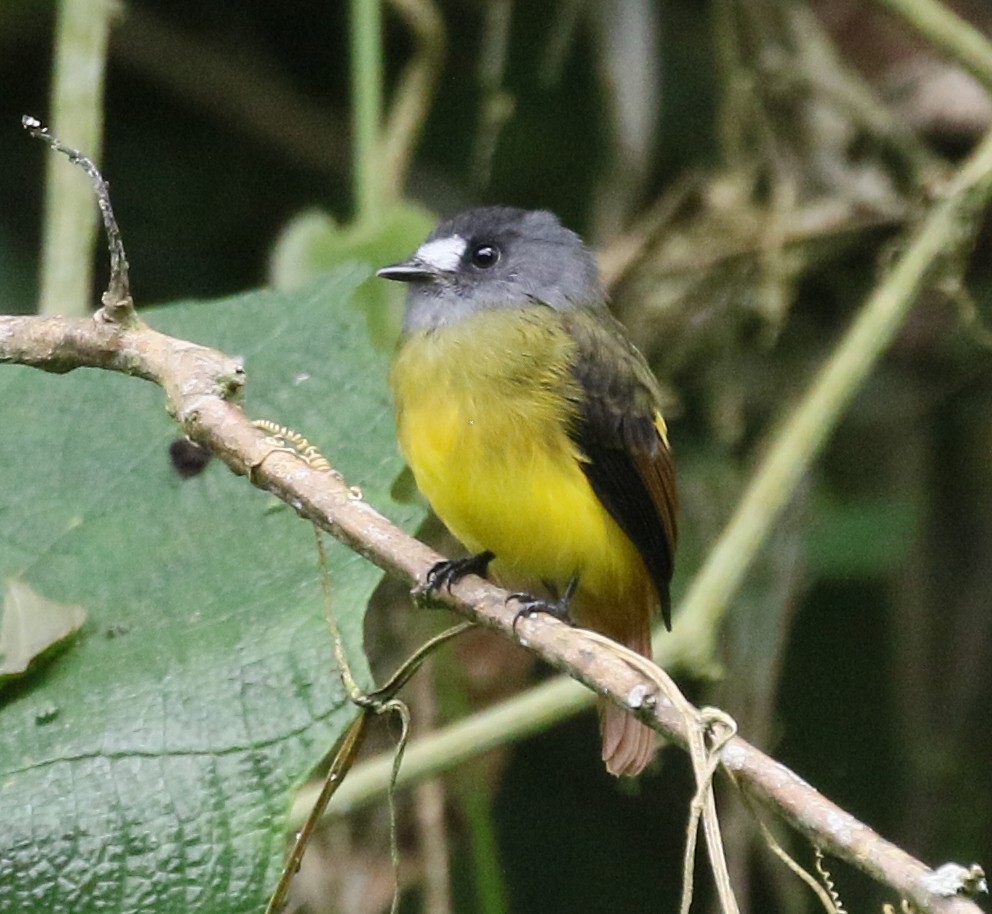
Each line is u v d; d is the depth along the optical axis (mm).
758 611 9227
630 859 11047
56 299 7641
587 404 7203
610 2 10398
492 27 10031
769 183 10352
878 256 10031
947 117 10492
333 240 8227
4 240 10828
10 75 11586
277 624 5250
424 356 7168
